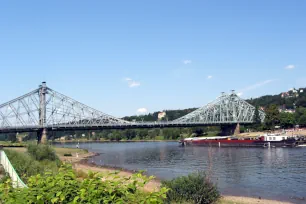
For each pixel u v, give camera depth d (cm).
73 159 9256
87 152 11944
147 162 8256
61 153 10812
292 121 17512
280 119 17650
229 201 3547
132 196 767
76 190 771
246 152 10000
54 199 734
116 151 12825
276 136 11819
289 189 4322
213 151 10888
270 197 3897
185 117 18475
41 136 13412
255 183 4781
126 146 16662
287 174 5497
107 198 748
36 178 859
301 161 7156
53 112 14112
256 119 19175
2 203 778
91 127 14012
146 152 11800
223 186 4562
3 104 13262
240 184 4706
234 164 7031
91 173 845
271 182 4834
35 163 3597
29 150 5853
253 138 12800
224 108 19925
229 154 9531
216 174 5591
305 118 17275
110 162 8512
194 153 10556
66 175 833
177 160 8481
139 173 857
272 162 7175
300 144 11644
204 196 2706
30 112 13850
